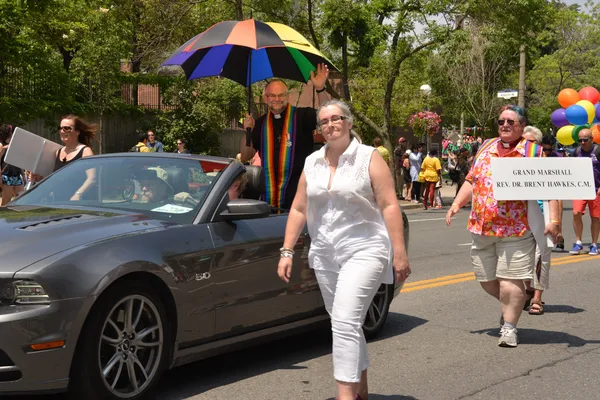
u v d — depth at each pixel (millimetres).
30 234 4504
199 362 5754
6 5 21016
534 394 5062
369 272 4113
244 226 5309
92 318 4246
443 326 7105
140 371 4594
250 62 7176
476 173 6262
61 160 7371
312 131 6500
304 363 5746
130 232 4668
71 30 23391
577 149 11938
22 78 21953
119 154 5984
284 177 6387
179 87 26516
